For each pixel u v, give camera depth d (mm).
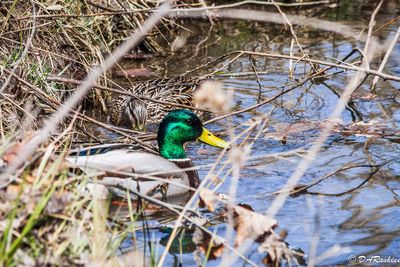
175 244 9031
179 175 11016
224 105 7625
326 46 18281
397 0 21625
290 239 9391
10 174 7633
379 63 16938
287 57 13000
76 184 8227
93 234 7516
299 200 10641
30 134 8750
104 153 10547
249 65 17203
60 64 14477
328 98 15281
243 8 21125
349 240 9367
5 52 13023
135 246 8164
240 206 9281
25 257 7055
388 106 14797
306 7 21406
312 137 13297
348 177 11492
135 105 15227
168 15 18734
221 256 8703
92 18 15891
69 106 6918
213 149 13062
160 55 18125
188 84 16250
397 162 12094
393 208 10359
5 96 11055
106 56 16672
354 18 20203
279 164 12055
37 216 7250
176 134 11875
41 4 13305
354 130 13539
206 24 20172
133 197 10336
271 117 14367
